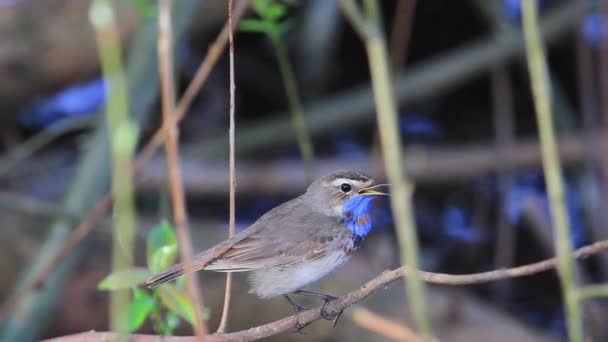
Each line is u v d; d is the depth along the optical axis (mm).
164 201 10148
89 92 15898
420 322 5578
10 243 12211
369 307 11375
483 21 17141
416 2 17125
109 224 12039
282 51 9578
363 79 16953
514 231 15055
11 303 7180
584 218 14766
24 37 14219
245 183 15086
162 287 7289
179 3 11453
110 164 11492
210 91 16594
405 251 5586
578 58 14828
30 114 15641
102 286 6996
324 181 9773
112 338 7148
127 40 13695
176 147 6027
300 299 11555
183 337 7281
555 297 14305
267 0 9414
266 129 15609
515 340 11359
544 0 17047
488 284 14477
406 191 5578
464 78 15656
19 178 14828
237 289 11594
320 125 15602
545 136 5617
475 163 15500
